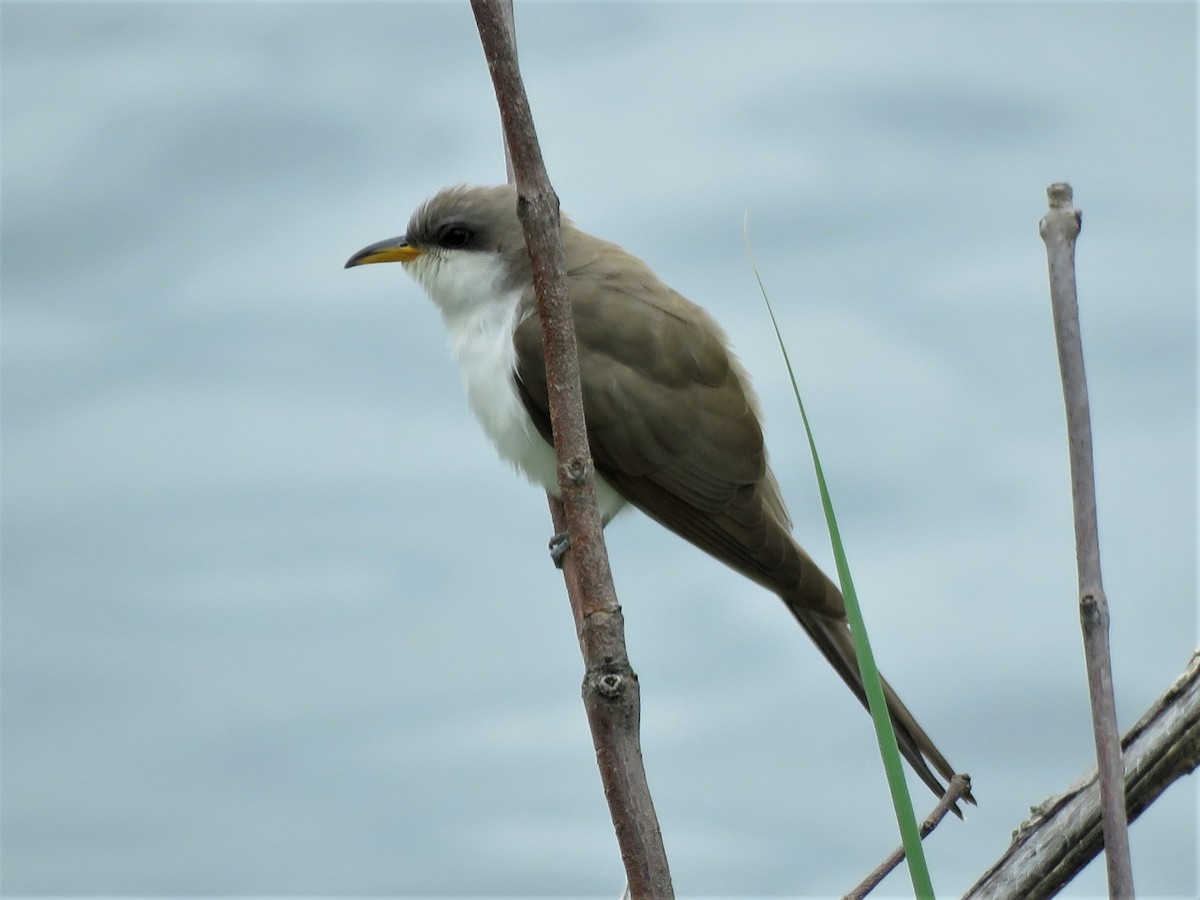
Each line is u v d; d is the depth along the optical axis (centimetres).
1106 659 427
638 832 486
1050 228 431
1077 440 430
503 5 527
